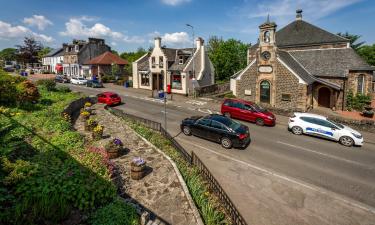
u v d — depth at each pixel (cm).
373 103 3061
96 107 2328
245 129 1463
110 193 757
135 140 1385
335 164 1258
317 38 3178
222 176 1104
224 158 1307
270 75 2562
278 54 2528
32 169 737
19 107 1642
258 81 2659
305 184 1048
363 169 1203
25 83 1847
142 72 4059
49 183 670
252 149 1446
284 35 3494
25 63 8019
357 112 2508
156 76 3941
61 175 729
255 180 1074
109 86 4441
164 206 780
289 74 2442
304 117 1736
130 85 4422
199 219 716
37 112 1562
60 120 1451
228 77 5562
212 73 4206
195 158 1151
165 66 3738
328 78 2647
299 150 1446
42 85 2781
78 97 2381
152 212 747
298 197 950
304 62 2909
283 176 1116
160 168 1039
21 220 556
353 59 2664
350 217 838
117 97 2686
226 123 1479
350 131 1546
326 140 1639
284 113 2306
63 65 6550
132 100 3030
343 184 1055
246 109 2045
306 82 2359
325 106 2775
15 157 855
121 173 974
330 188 1020
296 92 2425
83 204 676
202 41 3794
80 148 1080
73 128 1488
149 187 888
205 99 3173
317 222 810
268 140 1617
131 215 681
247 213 845
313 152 1419
